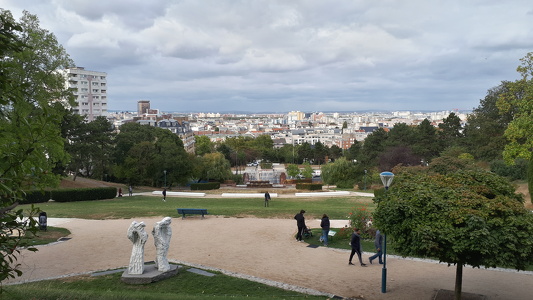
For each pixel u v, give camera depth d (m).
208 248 20.95
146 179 64.50
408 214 12.77
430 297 14.40
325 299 14.05
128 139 67.12
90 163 64.12
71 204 41.03
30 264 18.30
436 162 40.50
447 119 87.75
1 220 6.38
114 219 29.75
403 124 91.94
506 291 14.95
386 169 74.88
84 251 20.58
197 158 76.06
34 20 28.05
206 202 43.34
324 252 20.30
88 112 137.50
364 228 22.81
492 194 13.70
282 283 15.71
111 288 14.67
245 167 135.62
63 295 11.16
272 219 28.83
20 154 7.17
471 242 11.55
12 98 7.16
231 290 14.79
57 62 29.20
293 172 91.19
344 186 63.84
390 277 16.58
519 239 11.64
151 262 17.73
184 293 14.20
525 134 33.94
